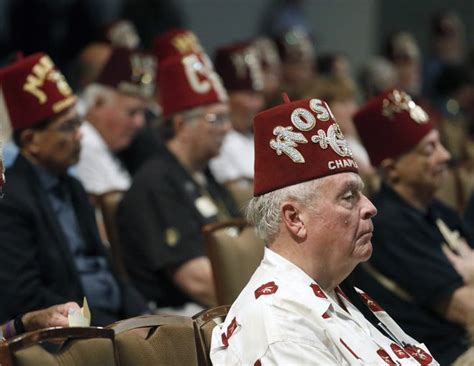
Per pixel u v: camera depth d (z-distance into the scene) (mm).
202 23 18562
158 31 16391
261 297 5129
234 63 11836
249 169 11891
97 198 9250
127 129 10422
